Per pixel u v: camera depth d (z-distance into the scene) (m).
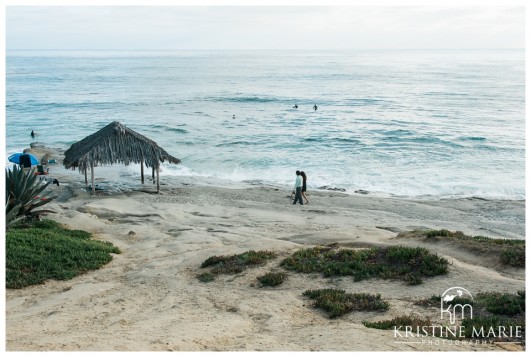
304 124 51.97
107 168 34.25
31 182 18.27
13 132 48.28
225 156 37.72
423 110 62.16
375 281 11.64
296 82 106.38
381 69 147.88
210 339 8.11
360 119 55.16
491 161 35.94
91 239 16.84
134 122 53.44
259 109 64.44
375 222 21.48
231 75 130.38
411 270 11.96
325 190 28.92
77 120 55.69
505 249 12.63
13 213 16.98
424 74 123.62
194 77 124.19
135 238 17.61
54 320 9.43
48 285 12.41
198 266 13.52
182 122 53.41
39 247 14.58
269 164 35.47
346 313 9.87
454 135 44.81
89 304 10.63
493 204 25.80
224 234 18.19
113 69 160.75
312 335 8.16
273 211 23.64
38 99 75.50
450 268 11.86
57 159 36.22
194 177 31.95
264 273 12.59
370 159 36.53
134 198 25.88
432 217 23.42
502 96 75.62
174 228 19.25
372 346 7.41
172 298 11.04
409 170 33.59
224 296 11.12
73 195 26.23
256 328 9.04
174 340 7.88
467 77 111.69
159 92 86.56
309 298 10.86
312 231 19.33
